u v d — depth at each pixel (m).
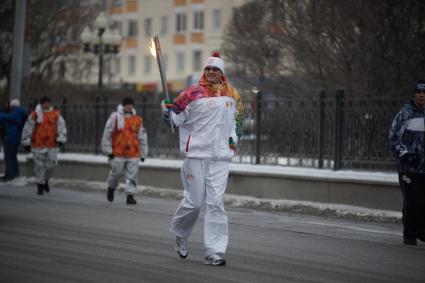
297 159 22.27
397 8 25.62
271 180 21.94
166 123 12.05
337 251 13.71
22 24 29.69
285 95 31.94
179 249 12.48
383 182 19.38
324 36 29.53
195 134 12.12
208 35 79.81
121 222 17.12
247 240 14.83
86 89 47.38
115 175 21.30
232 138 12.19
